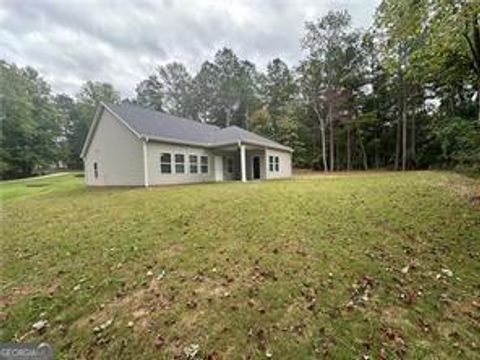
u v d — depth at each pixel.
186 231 6.19
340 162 34.66
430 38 7.52
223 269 4.37
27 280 4.54
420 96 27.69
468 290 3.79
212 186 14.24
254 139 20.77
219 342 2.95
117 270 4.57
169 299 3.71
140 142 16.02
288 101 38.06
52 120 41.34
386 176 17.14
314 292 3.72
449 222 6.39
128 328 3.25
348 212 7.21
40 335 3.28
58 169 48.44
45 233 6.77
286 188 12.19
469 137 12.89
